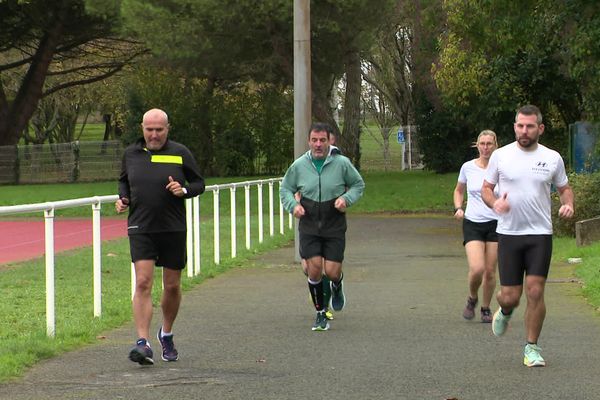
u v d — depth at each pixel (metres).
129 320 13.97
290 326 13.40
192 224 20.11
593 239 23.83
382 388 9.38
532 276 10.20
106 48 62.44
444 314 14.49
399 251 25.72
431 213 41.44
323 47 44.09
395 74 73.31
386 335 12.59
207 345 11.89
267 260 23.02
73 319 13.65
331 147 12.96
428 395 9.08
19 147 59.44
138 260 10.43
